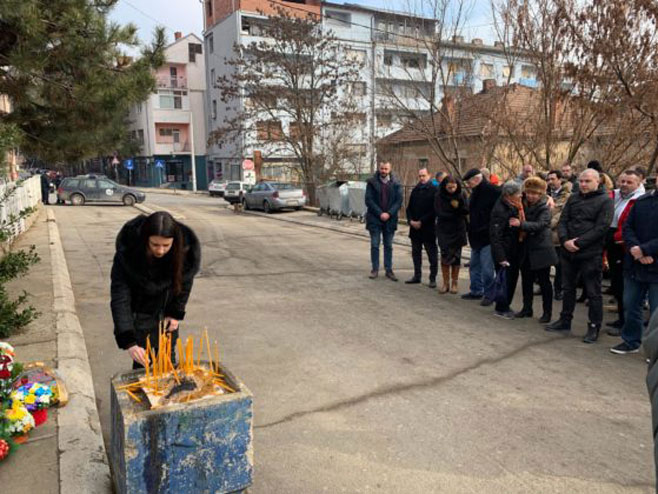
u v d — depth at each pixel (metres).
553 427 3.79
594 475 3.20
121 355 5.20
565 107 11.39
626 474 3.21
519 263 6.43
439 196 7.54
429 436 3.65
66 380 4.16
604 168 10.97
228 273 9.34
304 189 24.36
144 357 2.95
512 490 3.04
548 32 11.06
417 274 8.45
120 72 8.15
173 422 2.39
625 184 6.14
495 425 3.81
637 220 5.08
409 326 6.20
